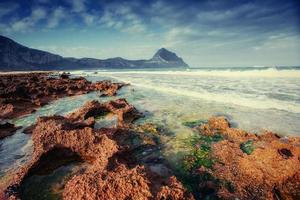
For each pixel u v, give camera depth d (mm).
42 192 4113
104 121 8453
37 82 21078
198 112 9625
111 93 15117
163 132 7234
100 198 3305
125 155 4676
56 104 12727
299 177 4094
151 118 8914
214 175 4641
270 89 15000
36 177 4605
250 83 18906
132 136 6676
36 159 4672
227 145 5832
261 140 6184
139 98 13680
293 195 3947
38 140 5301
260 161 4531
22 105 12188
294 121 8031
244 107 10289
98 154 4945
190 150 5832
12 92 13836
